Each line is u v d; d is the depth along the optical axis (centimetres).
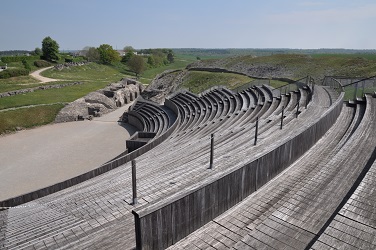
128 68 11262
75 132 3566
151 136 2666
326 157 977
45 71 7144
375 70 4362
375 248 450
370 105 1611
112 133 3534
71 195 1188
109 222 750
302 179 827
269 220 573
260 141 1111
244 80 5234
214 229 628
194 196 611
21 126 3672
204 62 8744
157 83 6681
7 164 2428
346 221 515
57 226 827
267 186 804
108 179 1332
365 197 592
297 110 1566
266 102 2403
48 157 2611
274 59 7256
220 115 2642
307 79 2962
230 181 697
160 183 889
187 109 3647
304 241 506
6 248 752
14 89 4803
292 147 933
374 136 1052
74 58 9944
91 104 4547
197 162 969
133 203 819
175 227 586
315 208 613
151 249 551
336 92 2306
